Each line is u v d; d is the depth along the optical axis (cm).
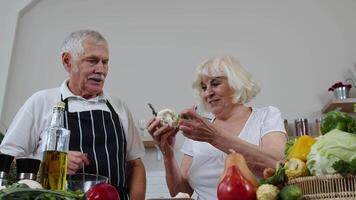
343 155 72
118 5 380
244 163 84
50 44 373
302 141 82
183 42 362
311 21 356
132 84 353
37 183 87
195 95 171
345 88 314
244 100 164
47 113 156
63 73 363
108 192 74
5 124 346
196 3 373
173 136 150
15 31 371
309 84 338
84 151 146
